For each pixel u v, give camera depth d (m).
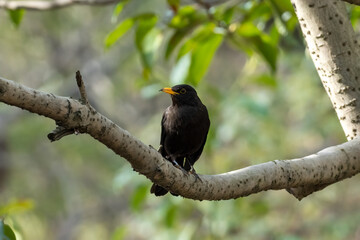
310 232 15.89
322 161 5.74
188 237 11.85
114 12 8.69
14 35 24.56
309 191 6.02
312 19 6.15
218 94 12.28
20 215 21.39
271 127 14.48
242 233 13.27
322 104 15.29
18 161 23.67
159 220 12.28
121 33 8.60
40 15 24.23
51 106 4.43
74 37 25.98
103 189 25.41
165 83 11.38
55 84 25.56
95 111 4.67
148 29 8.52
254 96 13.61
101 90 25.95
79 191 24.94
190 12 8.49
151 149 5.12
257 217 13.59
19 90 4.27
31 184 24.14
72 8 24.94
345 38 6.09
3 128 23.02
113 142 4.83
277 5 8.34
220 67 25.11
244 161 14.78
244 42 9.13
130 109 26.67
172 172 5.26
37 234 22.83
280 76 18.17
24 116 23.27
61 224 25.08
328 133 15.80
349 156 5.85
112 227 25.72
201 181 5.39
